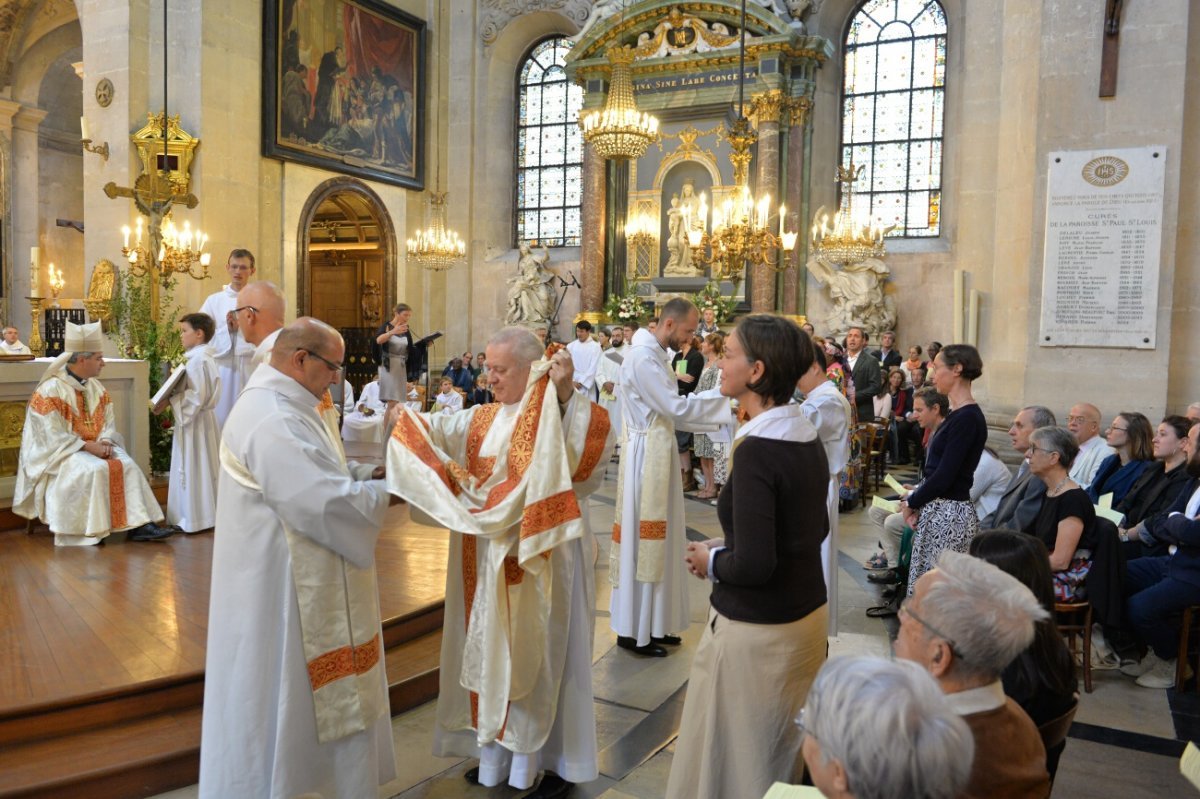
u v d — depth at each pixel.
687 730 2.67
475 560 3.43
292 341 3.01
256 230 15.28
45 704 3.56
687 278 16.36
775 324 2.54
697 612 5.88
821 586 2.58
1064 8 7.70
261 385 2.99
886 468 12.09
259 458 2.85
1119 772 3.71
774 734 2.46
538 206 19.70
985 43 12.94
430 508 3.10
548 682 3.35
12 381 6.82
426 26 18.95
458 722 3.50
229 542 2.93
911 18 16.20
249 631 2.88
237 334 7.15
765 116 15.92
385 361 10.38
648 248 17.31
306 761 2.93
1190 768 2.10
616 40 17.16
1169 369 7.60
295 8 15.64
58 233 22.64
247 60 14.97
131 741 3.56
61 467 6.29
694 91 16.64
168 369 8.90
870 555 7.36
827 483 2.59
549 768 3.48
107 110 14.15
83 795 3.28
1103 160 7.60
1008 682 2.40
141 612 4.77
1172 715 4.32
